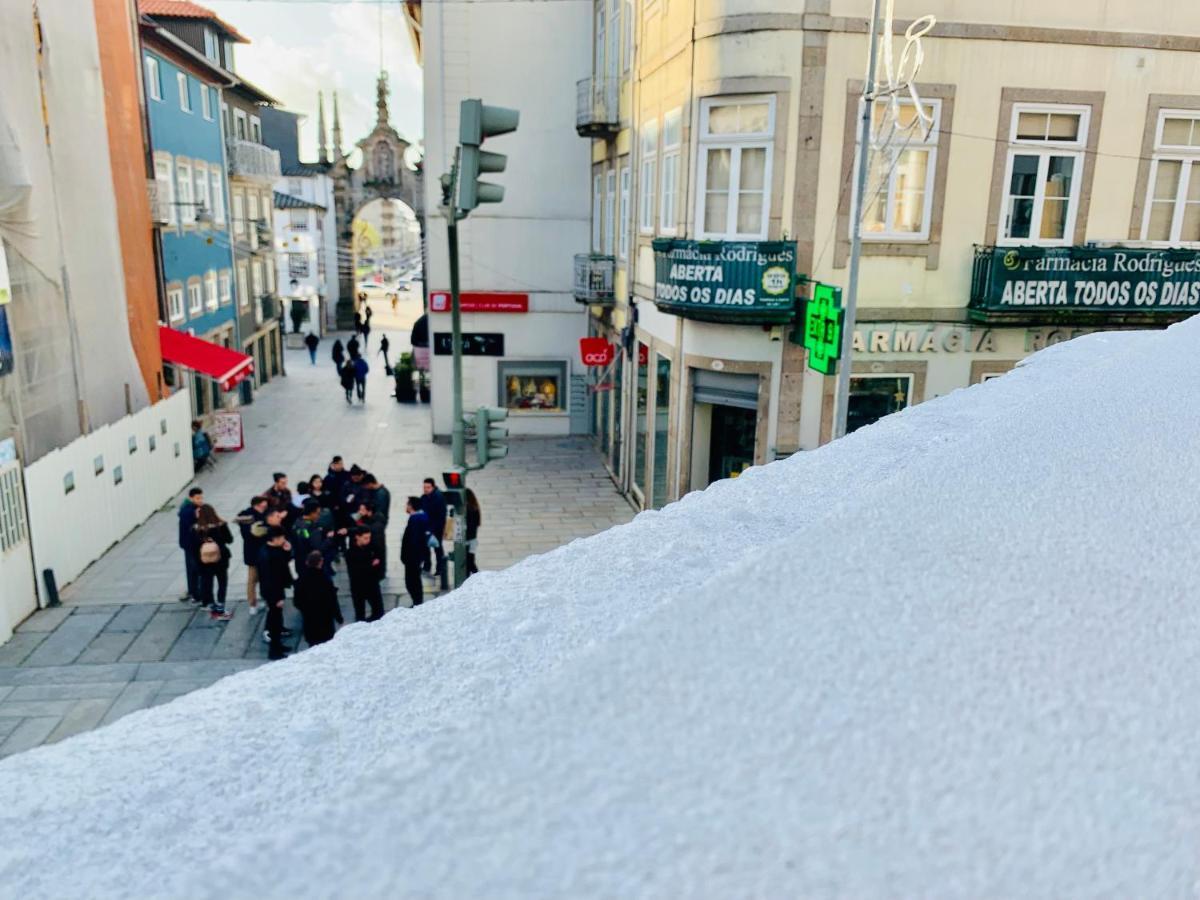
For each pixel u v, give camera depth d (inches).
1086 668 38.4
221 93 1155.3
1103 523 53.2
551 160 899.4
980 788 32.1
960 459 64.6
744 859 29.2
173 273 950.4
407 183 1974.7
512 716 35.4
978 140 501.4
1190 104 514.3
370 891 28.1
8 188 520.4
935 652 39.1
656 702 35.9
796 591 43.6
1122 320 522.9
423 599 490.0
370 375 1408.7
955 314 521.0
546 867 28.8
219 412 892.0
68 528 542.0
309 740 73.1
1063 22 494.0
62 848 60.4
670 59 563.2
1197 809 31.7
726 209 516.7
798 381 515.8
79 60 623.2
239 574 552.1
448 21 867.4
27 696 399.2
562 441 935.7
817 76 481.1
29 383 541.6
